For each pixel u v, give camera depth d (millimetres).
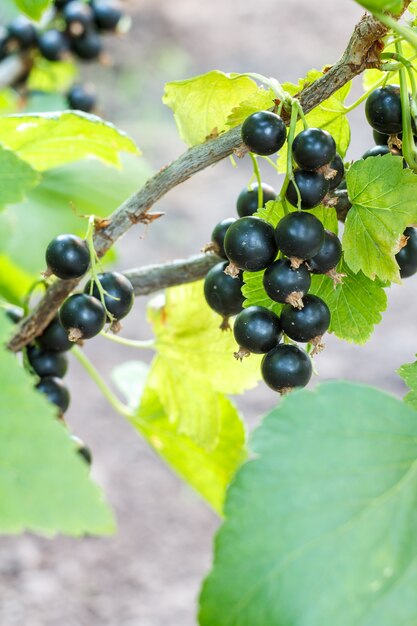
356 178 410
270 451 345
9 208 633
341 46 2309
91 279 419
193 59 2217
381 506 341
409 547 338
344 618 333
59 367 465
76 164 646
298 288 394
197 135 448
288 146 397
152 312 488
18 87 708
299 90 423
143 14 2363
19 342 450
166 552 1039
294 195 400
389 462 346
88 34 678
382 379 1251
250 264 398
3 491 317
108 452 1188
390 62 408
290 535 337
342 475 344
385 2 374
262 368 401
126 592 977
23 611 935
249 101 418
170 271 454
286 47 2297
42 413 324
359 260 412
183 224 1640
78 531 316
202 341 480
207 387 486
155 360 496
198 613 335
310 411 350
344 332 423
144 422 521
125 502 1106
